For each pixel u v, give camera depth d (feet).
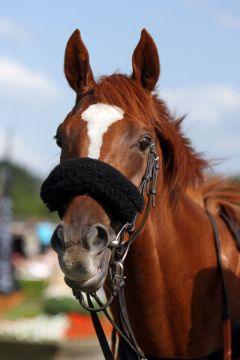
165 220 23.11
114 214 20.12
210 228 24.64
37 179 493.36
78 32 23.58
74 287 19.26
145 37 23.03
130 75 23.39
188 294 23.39
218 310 24.04
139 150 21.25
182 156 23.38
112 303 23.67
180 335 23.36
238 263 24.97
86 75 23.48
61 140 21.35
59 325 61.41
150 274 22.76
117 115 21.22
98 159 20.35
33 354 58.13
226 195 27.02
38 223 157.38
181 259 23.34
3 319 77.41
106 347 22.36
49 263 128.77
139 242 22.31
